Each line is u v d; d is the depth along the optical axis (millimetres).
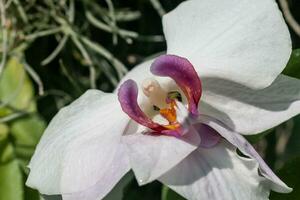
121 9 331
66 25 319
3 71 316
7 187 284
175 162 204
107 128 226
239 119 224
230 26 221
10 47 318
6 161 293
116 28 315
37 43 330
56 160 225
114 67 334
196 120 219
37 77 309
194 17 227
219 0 223
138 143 210
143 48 337
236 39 219
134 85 220
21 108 310
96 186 215
